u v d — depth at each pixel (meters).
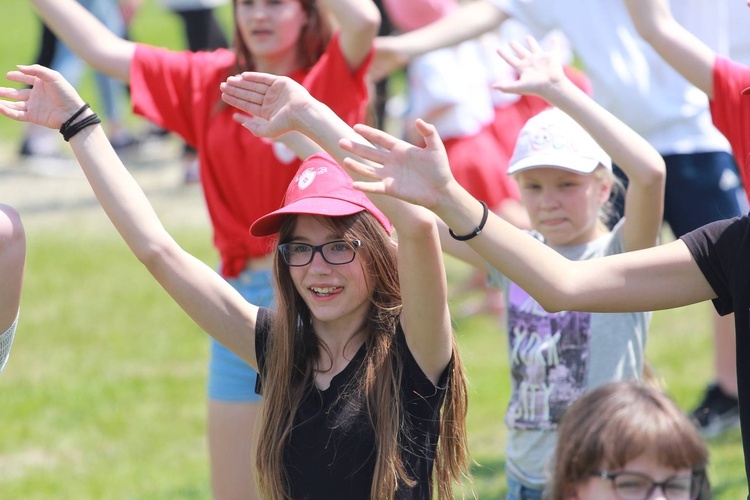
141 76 12.05
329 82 11.56
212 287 8.58
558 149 10.34
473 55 18.27
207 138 11.78
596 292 7.50
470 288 21.84
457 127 17.89
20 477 15.32
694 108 13.34
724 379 15.39
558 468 6.56
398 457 7.81
